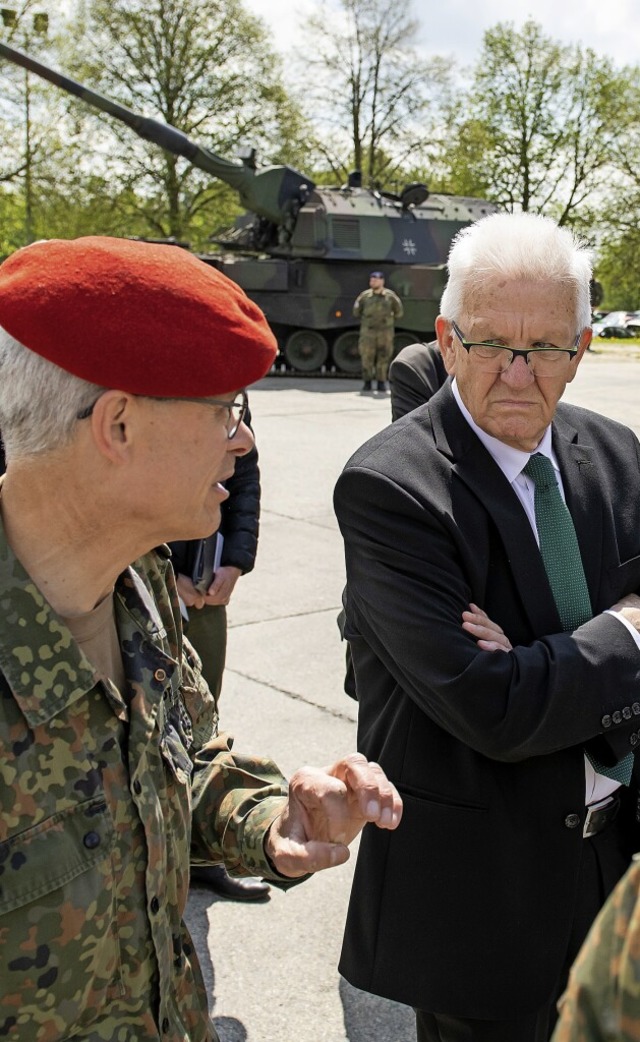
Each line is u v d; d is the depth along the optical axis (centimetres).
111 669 129
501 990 187
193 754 154
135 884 123
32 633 116
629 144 4469
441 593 183
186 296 116
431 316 1997
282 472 1006
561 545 196
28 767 114
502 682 175
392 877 192
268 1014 281
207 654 334
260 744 427
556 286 184
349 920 202
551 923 187
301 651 537
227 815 148
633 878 87
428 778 190
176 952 136
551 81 4444
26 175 3216
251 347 119
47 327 112
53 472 119
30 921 112
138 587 135
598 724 178
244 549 331
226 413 123
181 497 121
